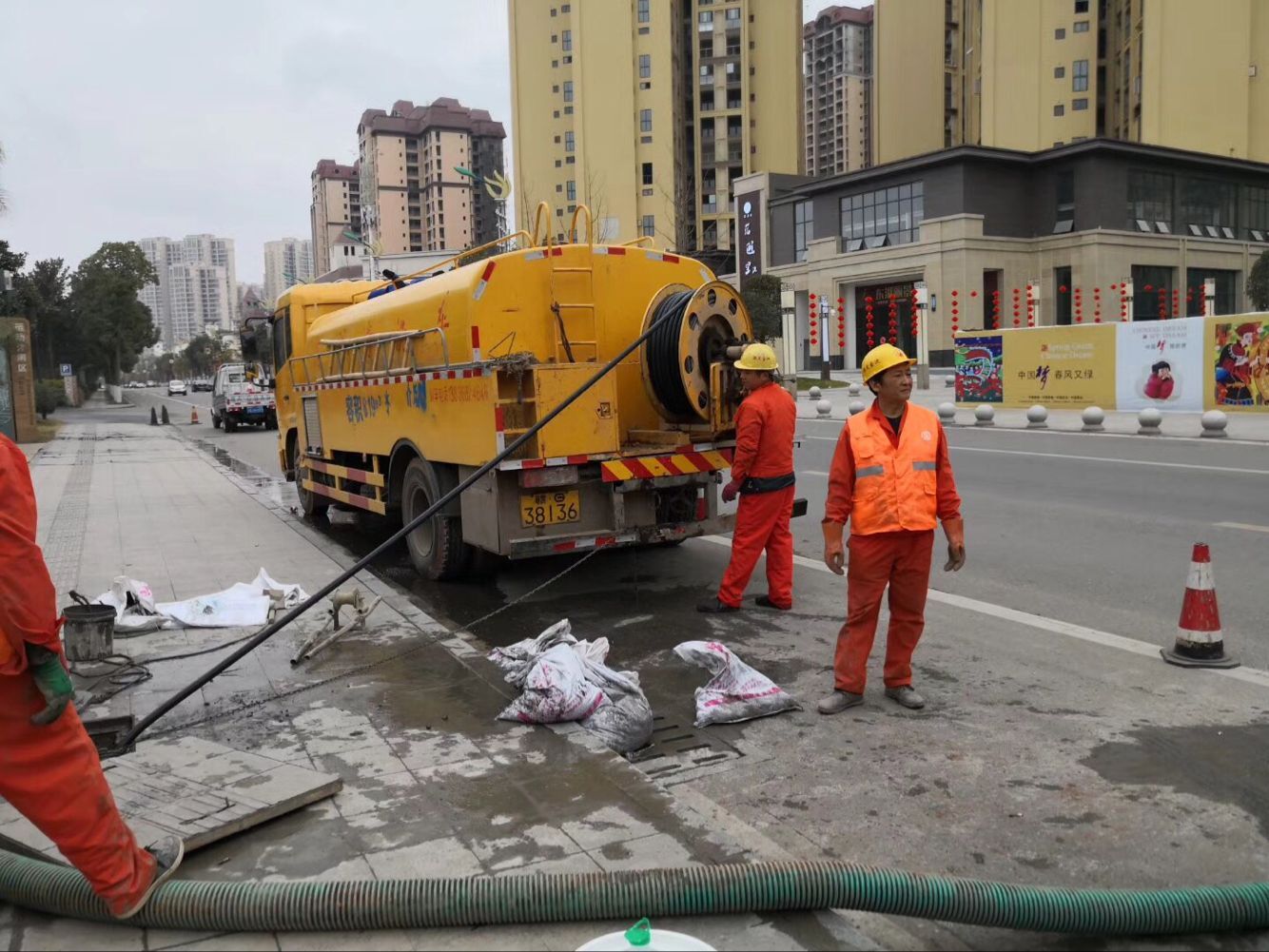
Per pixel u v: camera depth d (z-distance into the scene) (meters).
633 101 82.94
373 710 4.87
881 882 2.93
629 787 3.88
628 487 7.07
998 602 7.00
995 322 48.34
